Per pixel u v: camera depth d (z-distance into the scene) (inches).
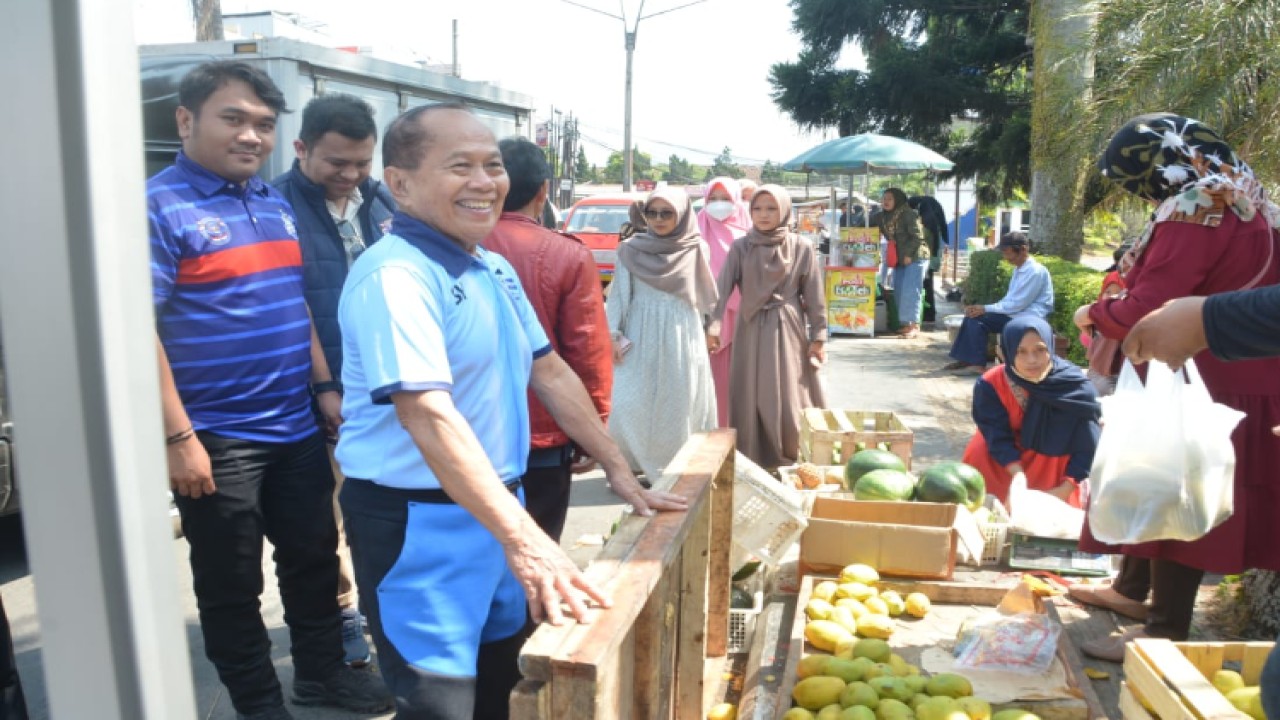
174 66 263.4
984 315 429.7
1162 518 127.9
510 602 100.4
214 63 121.0
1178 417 127.0
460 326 88.0
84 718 37.6
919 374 435.2
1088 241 1122.0
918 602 153.6
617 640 74.0
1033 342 188.2
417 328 83.0
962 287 756.6
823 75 943.7
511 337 94.8
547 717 70.3
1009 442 197.9
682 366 244.5
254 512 125.0
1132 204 291.7
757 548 154.9
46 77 34.2
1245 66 237.8
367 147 149.2
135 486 36.6
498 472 93.3
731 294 267.9
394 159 89.0
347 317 87.1
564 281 136.1
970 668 133.9
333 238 152.0
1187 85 244.5
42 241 35.0
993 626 139.9
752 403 261.6
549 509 137.9
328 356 150.3
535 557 79.9
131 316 36.3
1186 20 246.8
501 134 364.8
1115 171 139.6
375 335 82.9
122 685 37.0
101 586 36.4
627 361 246.5
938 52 873.5
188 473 114.1
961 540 169.0
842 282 546.3
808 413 242.4
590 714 69.5
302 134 148.4
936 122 888.3
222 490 121.7
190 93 119.9
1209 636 162.9
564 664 69.1
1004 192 904.9
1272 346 86.4
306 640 142.3
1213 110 239.3
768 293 256.1
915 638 147.2
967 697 120.6
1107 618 158.4
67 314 35.1
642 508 99.5
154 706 37.6
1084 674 131.3
